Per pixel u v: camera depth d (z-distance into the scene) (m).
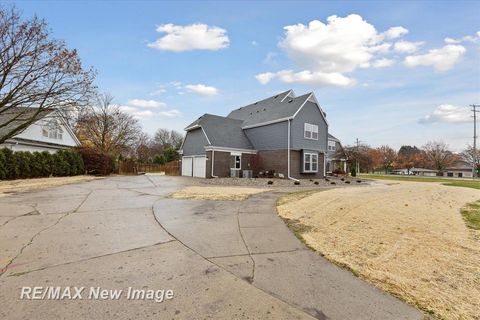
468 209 7.40
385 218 5.94
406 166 68.31
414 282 3.04
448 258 3.73
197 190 11.99
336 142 38.97
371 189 11.93
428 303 2.60
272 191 11.59
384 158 68.75
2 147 18.66
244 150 23.61
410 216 6.16
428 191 10.98
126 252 3.91
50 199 8.82
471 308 2.52
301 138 22.47
